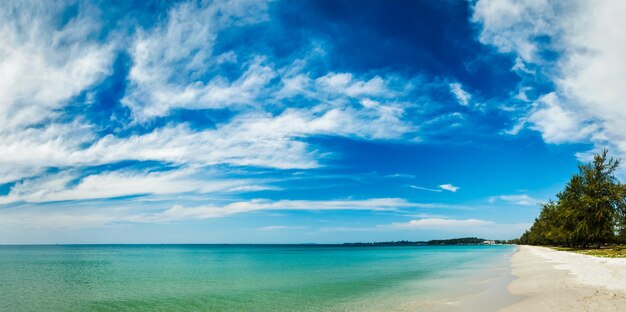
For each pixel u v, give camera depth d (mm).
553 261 49375
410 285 34062
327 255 127375
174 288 37250
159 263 82500
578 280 26078
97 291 36000
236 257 115625
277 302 27484
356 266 65750
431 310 20797
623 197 67000
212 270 60062
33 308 27953
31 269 65062
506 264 54438
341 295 29688
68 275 53312
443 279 38031
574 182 72750
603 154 70688
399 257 103062
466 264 62906
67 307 28094
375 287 33906
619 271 31078
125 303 29172
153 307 27250
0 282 44469
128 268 66562
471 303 21922
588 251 69438
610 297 18859
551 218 93750
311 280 42188
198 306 27031
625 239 82188
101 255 135000
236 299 29453
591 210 69625
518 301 20969
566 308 17172
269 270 58750
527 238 193250
